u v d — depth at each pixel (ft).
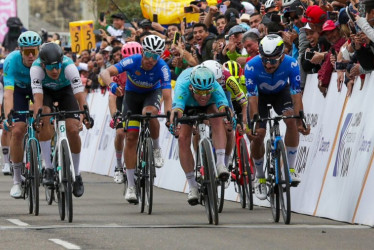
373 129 59.47
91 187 99.04
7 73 69.72
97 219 61.93
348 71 64.80
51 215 64.75
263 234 52.54
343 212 61.31
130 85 72.79
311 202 67.46
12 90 69.62
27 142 67.51
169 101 70.69
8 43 167.63
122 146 83.66
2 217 63.10
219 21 97.09
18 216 63.98
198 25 92.07
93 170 128.06
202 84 58.75
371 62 61.87
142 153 68.64
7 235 51.90
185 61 93.15
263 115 67.67
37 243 48.24
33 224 58.13
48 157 66.80
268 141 63.36
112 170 118.32
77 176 67.51
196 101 63.10
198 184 62.54
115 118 74.59
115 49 109.50
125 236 51.31
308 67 76.28
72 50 137.90
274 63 61.93
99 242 48.60
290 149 64.90
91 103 134.10
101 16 126.21
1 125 105.40
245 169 71.87
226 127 63.52
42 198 81.87
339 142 64.95
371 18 60.85
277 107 66.90
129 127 69.15
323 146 67.97
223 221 61.26
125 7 170.71
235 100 70.23
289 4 79.82
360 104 62.69
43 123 65.46
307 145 71.20
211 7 94.68
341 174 63.21
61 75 66.28
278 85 65.57
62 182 60.23
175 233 52.90
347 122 64.44
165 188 98.73
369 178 58.44
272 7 85.66
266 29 81.76
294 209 70.13
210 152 58.49
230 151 69.31
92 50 137.59
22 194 70.59
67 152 60.23
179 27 109.81
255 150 67.72
